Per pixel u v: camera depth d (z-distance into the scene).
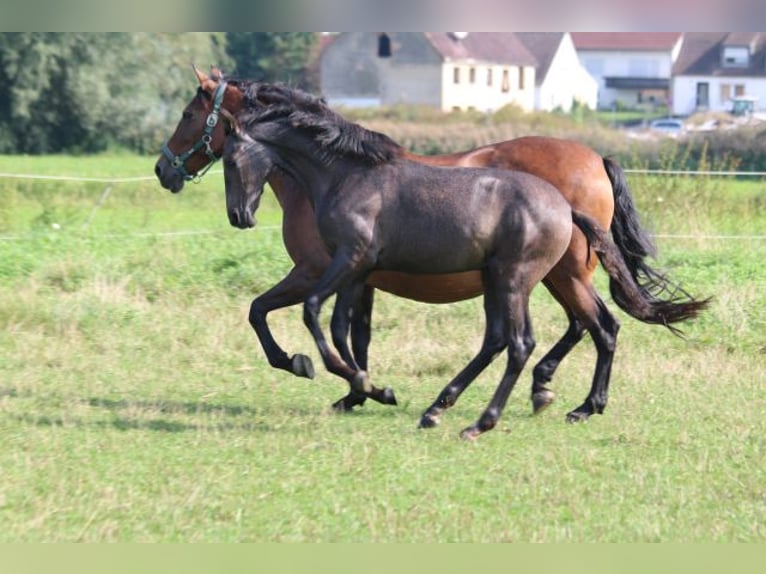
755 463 10.57
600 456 10.72
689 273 18.50
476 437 11.21
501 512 9.08
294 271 12.27
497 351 11.33
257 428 11.52
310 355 14.68
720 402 12.82
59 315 15.62
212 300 16.88
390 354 14.57
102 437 11.02
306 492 9.53
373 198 10.98
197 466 10.16
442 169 11.08
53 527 8.66
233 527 8.73
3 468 9.98
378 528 8.71
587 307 11.98
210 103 13.24
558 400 12.91
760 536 8.70
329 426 11.62
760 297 16.97
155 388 13.16
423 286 11.91
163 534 8.58
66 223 24.27
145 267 18.59
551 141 12.39
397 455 10.55
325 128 11.13
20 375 13.49
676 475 10.18
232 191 11.46
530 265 10.95
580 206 12.14
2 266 18.12
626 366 14.28
